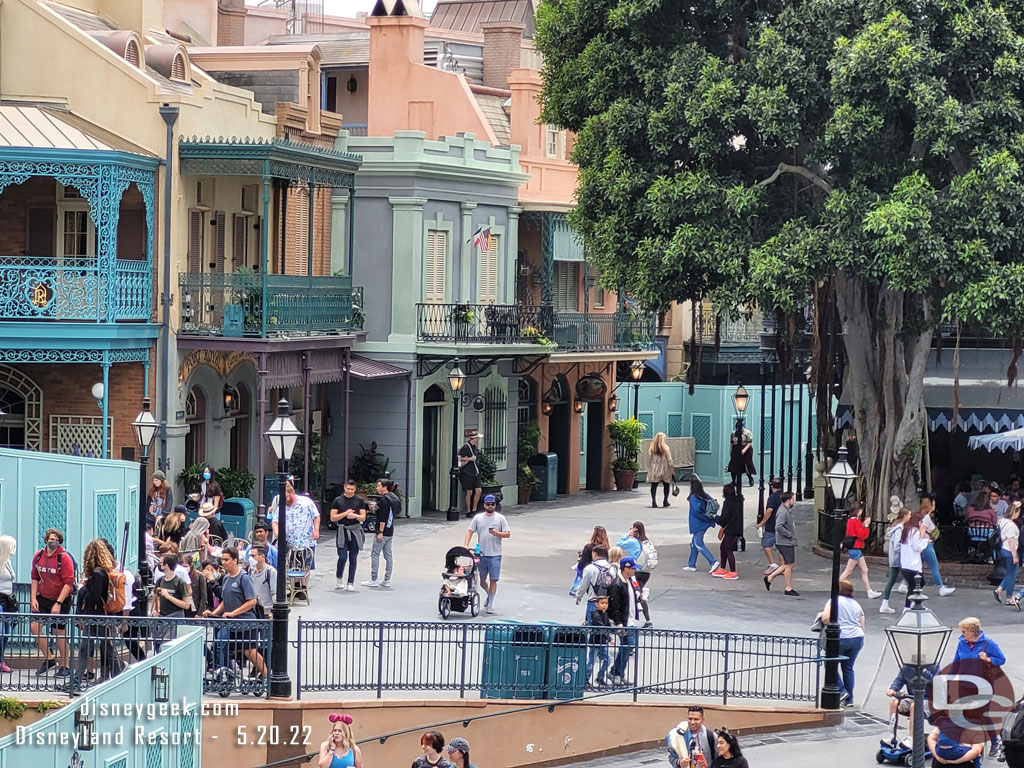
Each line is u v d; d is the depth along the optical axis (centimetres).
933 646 2034
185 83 4197
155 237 3900
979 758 2369
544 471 5416
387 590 3522
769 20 4003
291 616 3186
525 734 2703
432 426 4941
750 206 3850
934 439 4853
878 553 4109
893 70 3594
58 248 3991
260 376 3953
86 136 3800
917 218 3553
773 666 2806
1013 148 3634
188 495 3928
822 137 3791
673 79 3919
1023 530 3697
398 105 5284
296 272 4622
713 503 3988
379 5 5278
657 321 6600
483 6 7625
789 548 3681
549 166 5650
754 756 2592
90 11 4325
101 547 2600
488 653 2719
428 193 4769
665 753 2745
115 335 3722
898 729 2581
